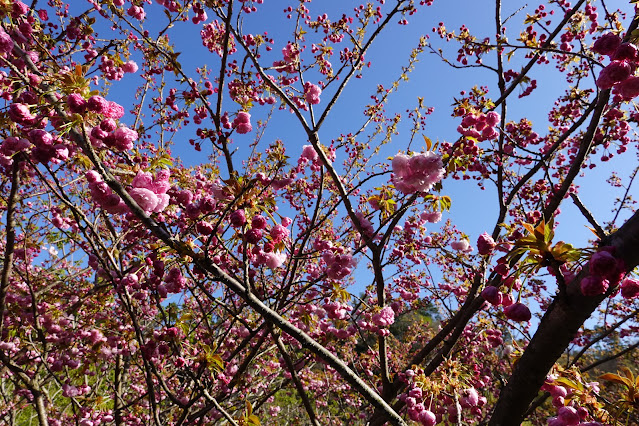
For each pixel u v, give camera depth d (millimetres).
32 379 3424
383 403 1566
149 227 1468
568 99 4559
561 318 1167
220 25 4027
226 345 3910
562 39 4094
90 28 3410
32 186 4938
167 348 2475
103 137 1571
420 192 2244
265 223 1653
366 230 3029
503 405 1312
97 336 3955
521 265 1350
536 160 3096
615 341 6012
